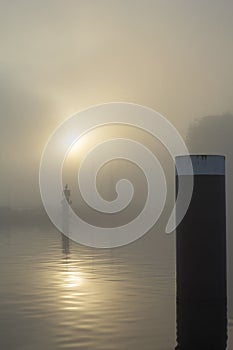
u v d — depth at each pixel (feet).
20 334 25.12
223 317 28.89
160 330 25.84
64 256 63.98
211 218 33.12
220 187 33.55
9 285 40.27
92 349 22.33
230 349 22.74
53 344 23.21
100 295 35.63
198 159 33.32
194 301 32.78
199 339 24.21
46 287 39.29
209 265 32.89
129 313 29.78
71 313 29.91
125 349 22.30
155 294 36.01
